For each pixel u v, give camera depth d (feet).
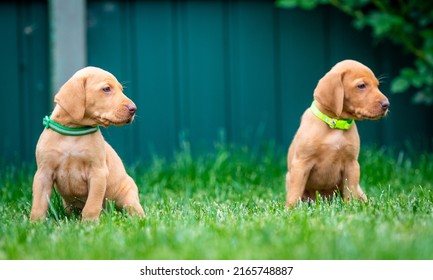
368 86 20.45
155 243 15.43
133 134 31.71
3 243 16.05
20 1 30.76
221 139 31.99
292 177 21.03
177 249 14.98
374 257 14.15
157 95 31.86
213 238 15.72
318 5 32.32
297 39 32.35
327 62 32.48
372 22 28.68
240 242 15.19
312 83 32.48
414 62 30.81
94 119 18.85
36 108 31.01
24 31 30.83
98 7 31.42
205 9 31.96
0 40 30.73
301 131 21.12
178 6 31.81
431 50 28.53
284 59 32.37
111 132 31.45
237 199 23.52
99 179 18.98
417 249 14.19
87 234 16.63
